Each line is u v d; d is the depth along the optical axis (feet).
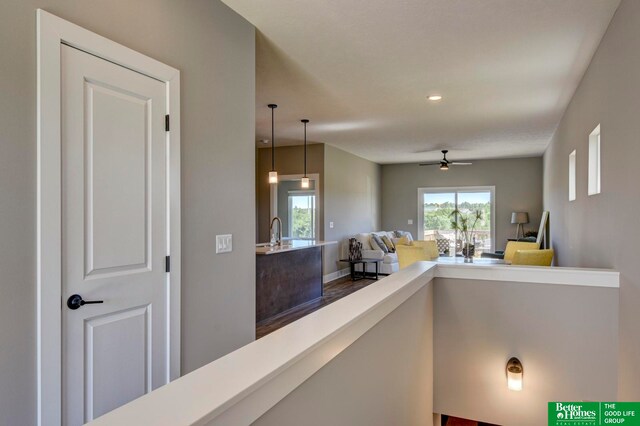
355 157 29.22
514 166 30.81
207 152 7.95
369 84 13.35
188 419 2.49
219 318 8.21
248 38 9.16
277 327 15.21
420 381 9.04
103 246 5.93
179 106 7.25
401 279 7.85
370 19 8.98
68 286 5.44
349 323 4.80
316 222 24.53
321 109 16.46
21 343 4.87
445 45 10.31
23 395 4.89
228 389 2.93
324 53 10.85
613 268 9.00
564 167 16.88
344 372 4.95
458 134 21.59
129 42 6.35
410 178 33.99
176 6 7.26
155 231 6.77
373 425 6.00
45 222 5.14
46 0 5.20
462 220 32.40
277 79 12.84
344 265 27.12
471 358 10.37
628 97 7.66
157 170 6.83
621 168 8.20
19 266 4.87
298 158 25.23
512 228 30.81
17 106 4.88
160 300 6.84
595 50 10.50
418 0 8.20
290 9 8.60
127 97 6.34
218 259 8.21
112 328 6.06
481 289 10.26
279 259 17.21
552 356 9.59
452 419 11.51
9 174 4.79
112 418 2.49
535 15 8.75
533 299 9.75
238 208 8.83
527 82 13.10
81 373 5.59
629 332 7.95
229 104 8.57
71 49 5.51
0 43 4.71
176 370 7.09
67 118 5.46
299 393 3.88
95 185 5.83
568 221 15.66
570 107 15.01
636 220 7.34
